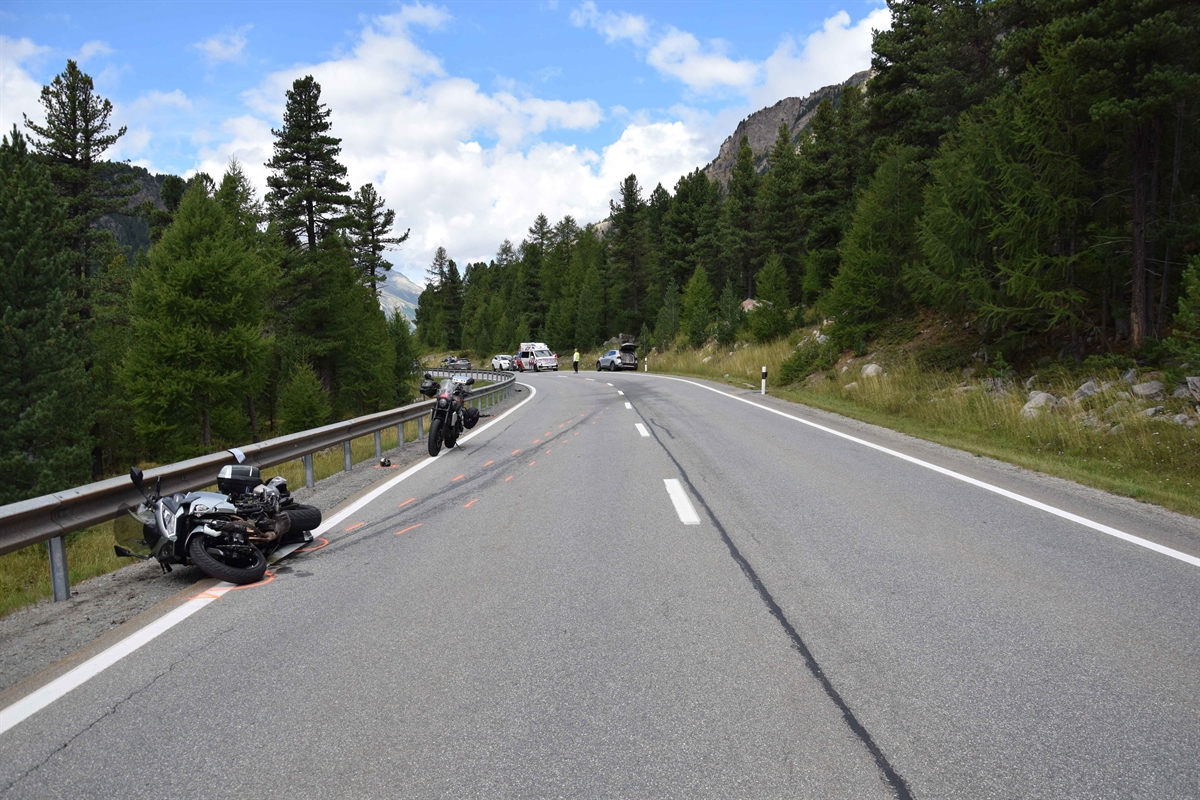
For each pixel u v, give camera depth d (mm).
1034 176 15180
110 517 5766
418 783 2643
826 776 2637
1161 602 4488
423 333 136875
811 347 27547
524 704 3254
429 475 10078
